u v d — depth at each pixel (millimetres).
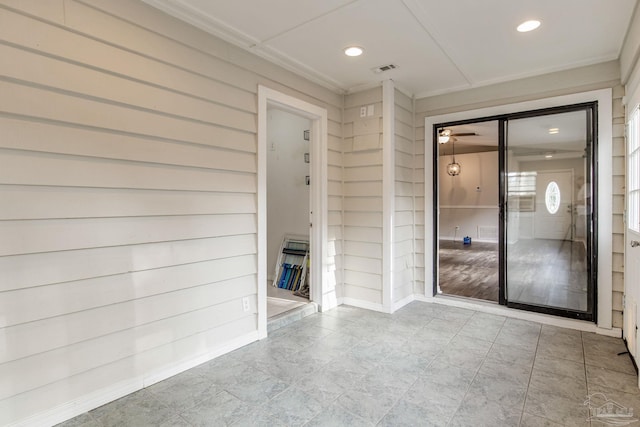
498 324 3289
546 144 3326
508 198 3553
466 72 3338
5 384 1622
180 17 2260
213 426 1787
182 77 2289
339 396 2066
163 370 2240
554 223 3307
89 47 1848
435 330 3135
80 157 1831
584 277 3156
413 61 3088
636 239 2471
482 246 8523
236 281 2699
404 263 3943
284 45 2754
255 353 2645
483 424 1806
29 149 1656
